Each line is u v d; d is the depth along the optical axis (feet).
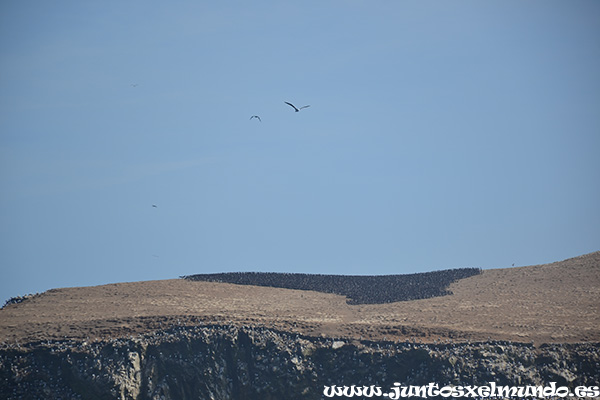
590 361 601.62
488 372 599.57
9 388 623.36
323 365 628.28
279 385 618.44
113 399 609.01
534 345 624.18
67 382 625.00
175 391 623.77
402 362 617.21
